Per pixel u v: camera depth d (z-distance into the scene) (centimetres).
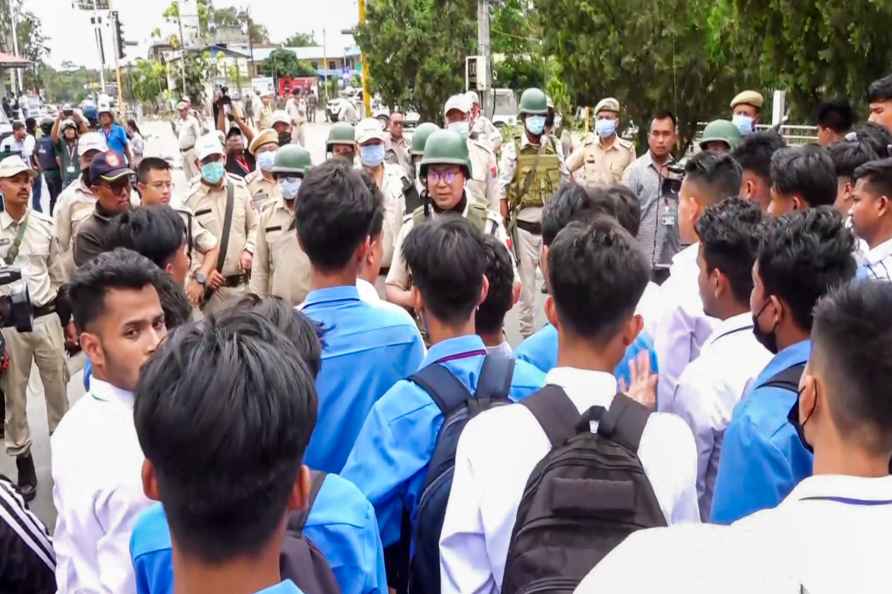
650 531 92
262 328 134
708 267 255
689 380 245
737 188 351
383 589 179
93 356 216
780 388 193
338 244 253
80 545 193
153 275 221
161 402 119
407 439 218
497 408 191
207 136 576
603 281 189
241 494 118
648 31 1092
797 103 709
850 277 200
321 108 5784
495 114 2192
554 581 157
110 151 466
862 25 613
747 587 84
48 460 531
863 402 137
